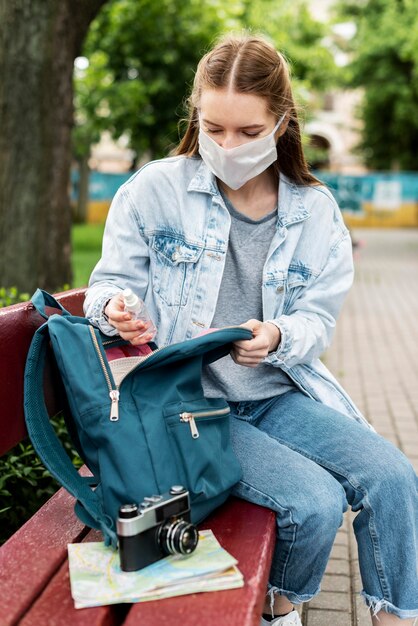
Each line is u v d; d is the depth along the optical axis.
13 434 2.00
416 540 1.95
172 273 2.14
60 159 5.70
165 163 2.18
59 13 5.41
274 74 1.99
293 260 2.20
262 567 1.64
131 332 1.88
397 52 27.33
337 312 2.24
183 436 1.76
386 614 1.96
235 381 2.17
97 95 14.67
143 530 1.57
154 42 14.41
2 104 5.48
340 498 1.90
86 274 10.70
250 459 1.97
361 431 2.09
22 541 1.77
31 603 1.53
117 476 1.72
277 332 2.03
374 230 28.23
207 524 1.83
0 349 1.94
